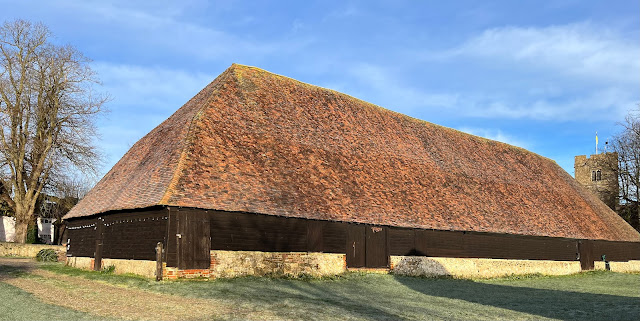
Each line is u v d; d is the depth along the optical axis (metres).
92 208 22.80
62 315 10.73
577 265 33.91
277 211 19.22
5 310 11.16
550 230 31.52
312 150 23.67
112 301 12.79
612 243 38.06
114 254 20.11
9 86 35.00
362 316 12.05
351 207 22.00
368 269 22.27
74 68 36.69
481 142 37.94
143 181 19.53
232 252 18.19
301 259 20.02
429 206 25.55
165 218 17.31
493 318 13.08
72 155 37.59
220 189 18.53
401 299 16.02
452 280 24.33
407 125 32.41
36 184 36.50
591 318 13.86
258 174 20.28
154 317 10.80
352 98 30.61
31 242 41.91
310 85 28.70
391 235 23.44
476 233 26.83
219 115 21.83
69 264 25.09
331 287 17.91
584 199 40.75
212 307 12.19
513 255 29.11
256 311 11.88
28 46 35.66
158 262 16.81
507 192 32.53
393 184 25.34
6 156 34.66
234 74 25.03
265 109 24.16
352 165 24.61
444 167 30.20
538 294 20.20
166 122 25.50
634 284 26.95
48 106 36.38
